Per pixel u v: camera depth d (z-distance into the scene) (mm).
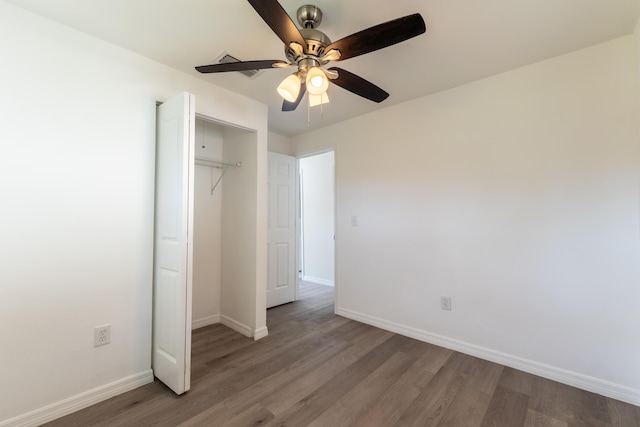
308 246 5258
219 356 2342
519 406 1731
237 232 2957
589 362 1892
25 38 1562
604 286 1852
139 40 1838
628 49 1787
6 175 1492
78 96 1729
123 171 1896
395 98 2707
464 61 2074
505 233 2221
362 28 1710
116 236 1858
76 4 1521
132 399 1783
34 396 1555
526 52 1966
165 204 1951
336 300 3371
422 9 1558
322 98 1625
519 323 2154
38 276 1578
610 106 1839
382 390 1885
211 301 3096
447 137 2520
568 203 1974
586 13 1596
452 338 2473
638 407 1718
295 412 1671
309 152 3744
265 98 2703
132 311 1920
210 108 2389
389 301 2895
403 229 2797
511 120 2199
